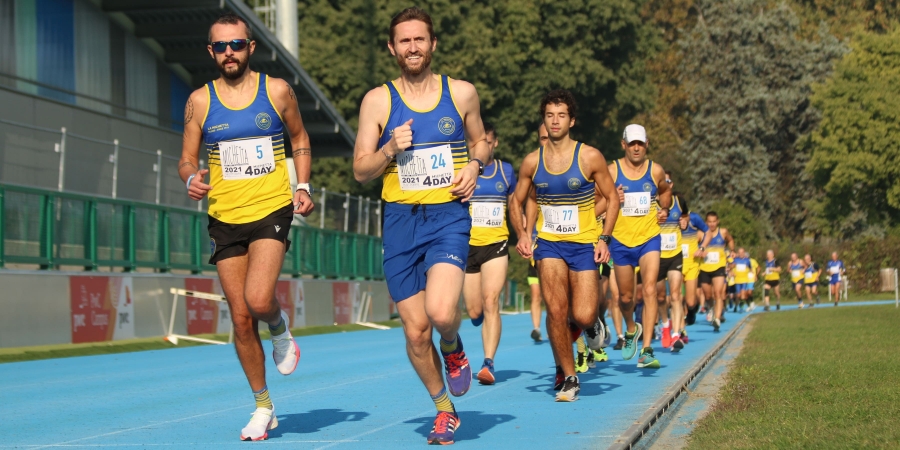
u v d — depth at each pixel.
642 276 12.17
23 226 17.67
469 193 6.29
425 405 9.14
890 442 5.93
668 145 74.00
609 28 53.53
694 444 6.19
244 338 6.99
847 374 10.02
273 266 6.78
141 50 30.70
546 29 52.94
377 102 6.54
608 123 60.53
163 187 24.67
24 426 8.34
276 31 32.94
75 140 21.16
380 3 47.19
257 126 6.93
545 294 9.12
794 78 69.12
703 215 67.75
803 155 69.00
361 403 9.41
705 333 21.34
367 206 34.31
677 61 77.50
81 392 11.27
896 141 62.03
